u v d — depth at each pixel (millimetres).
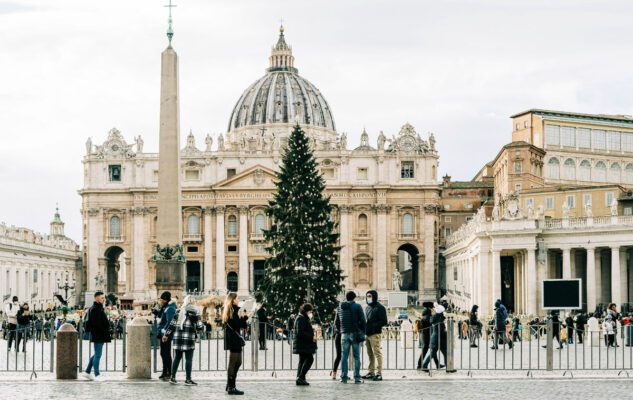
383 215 148250
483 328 57219
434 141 149500
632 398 23594
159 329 28453
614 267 74812
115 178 151125
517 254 85938
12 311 43344
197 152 150875
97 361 28109
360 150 150000
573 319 54906
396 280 121000
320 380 28281
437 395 24266
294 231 77625
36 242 120000
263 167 147375
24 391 24688
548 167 132750
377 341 28391
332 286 76125
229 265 149000
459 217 159250
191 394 24438
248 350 43031
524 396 24000
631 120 137500
